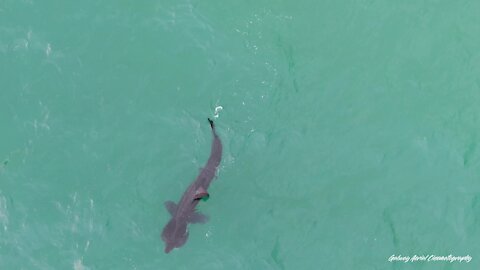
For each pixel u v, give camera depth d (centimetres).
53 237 1769
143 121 1931
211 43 2061
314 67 2077
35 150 1867
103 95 1959
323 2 2183
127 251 1761
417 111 2038
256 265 1783
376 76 2084
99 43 2030
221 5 2123
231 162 1895
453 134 2005
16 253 1744
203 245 1781
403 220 1870
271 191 1881
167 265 1752
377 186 1917
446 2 2212
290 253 1812
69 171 1852
